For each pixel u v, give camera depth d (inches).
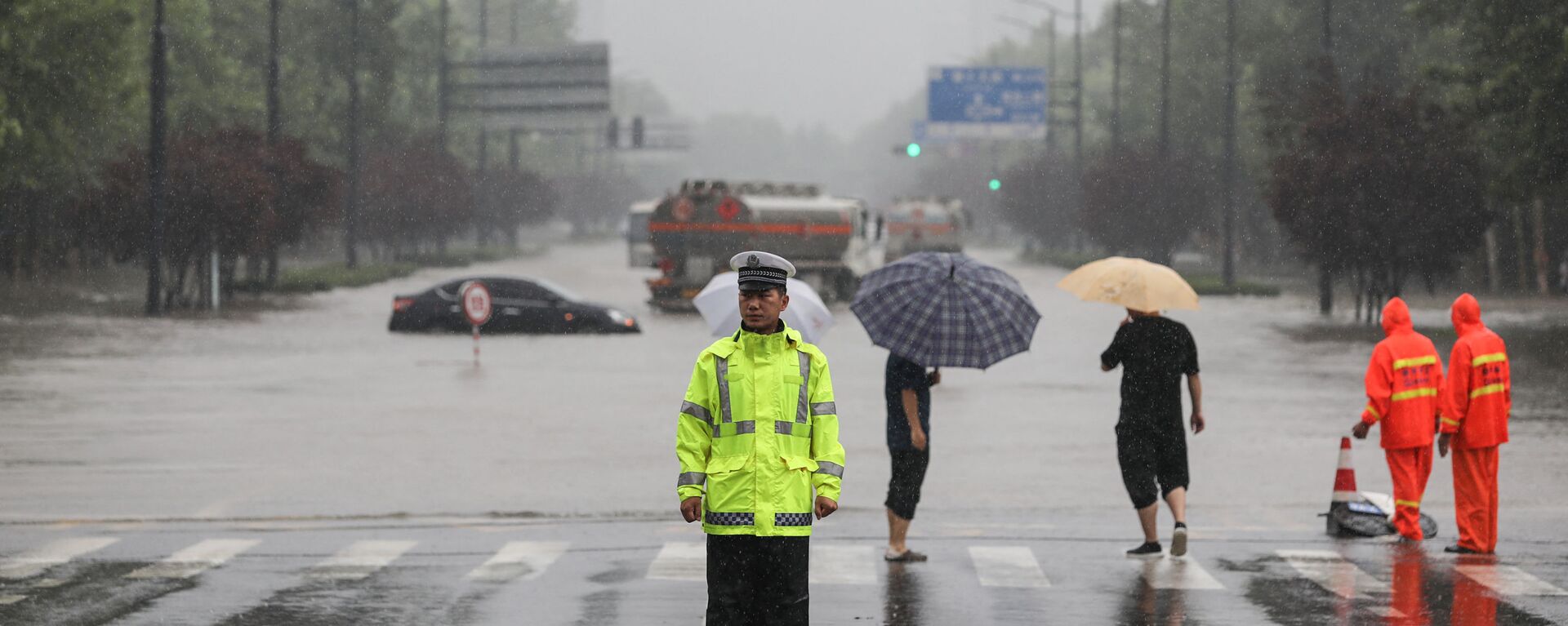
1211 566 1219.2
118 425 2085.4
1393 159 4394.7
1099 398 2497.5
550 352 3341.5
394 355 3230.8
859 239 5177.2
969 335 1170.0
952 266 1186.6
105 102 5162.4
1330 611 1036.5
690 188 4793.3
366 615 1014.4
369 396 2468.0
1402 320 1337.4
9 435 1979.6
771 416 782.5
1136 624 995.9
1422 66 4114.2
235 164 4867.1
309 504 1513.3
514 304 3875.5
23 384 2588.6
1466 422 1262.3
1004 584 1130.0
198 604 1050.1
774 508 775.1
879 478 1688.0
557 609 1035.3
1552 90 3762.3
